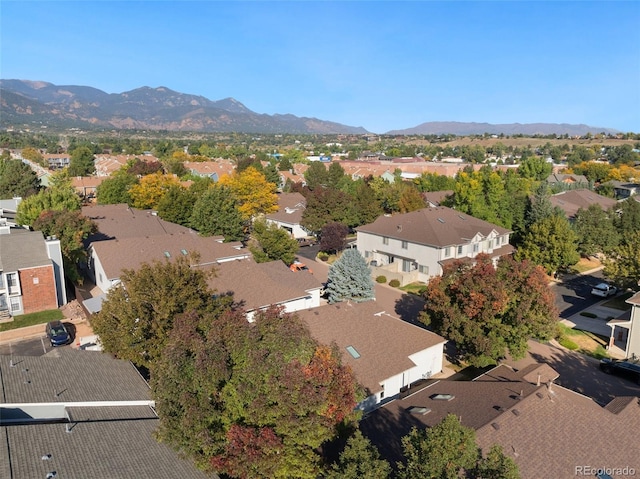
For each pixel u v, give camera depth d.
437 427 14.68
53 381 21.89
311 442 16.80
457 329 30.50
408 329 30.91
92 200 88.69
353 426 19.80
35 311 38.97
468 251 52.91
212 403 17.58
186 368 17.50
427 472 13.75
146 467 17.02
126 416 20.66
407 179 122.12
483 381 25.03
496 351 29.22
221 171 124.94
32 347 33.31
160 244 44.53
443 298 30.75
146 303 24.56
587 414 20.06
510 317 29.59
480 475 14.02
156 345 23.88
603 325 40.25
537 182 86.81
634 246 42.94
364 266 43.25
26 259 38.75
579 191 76.81
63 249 44.06
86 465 16.39
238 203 69.62
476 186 63.47
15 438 17.05
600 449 18.31
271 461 16.16
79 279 44.53
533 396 20.64
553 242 49.41
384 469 14.59
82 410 20.44
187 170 120.56
